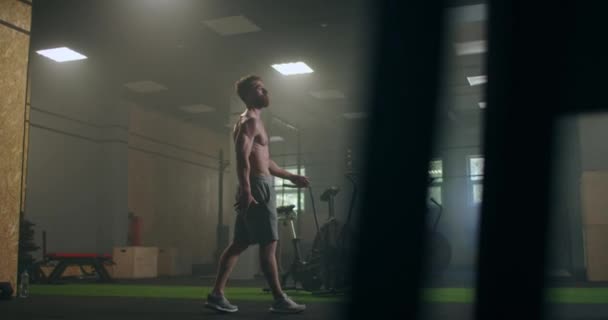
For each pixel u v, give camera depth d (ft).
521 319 6.22
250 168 10.25
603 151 28.45
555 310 6.68
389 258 15.99
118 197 38.52
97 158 38.75
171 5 23.44
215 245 50.34
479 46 26.55
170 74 33.24
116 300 14.89
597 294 16.76
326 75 32.12
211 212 50.08
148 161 42.37
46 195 34.58
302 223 43.24
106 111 39.06
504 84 16.60
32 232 24.61
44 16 24.47
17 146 15.69
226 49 28.53
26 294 16.69
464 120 41.63
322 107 38.70
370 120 34.65
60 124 35.88
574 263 29.68
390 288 10.78
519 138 13.21
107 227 37.99
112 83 35.42
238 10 23.86
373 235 17.65
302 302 13.65
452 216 43.57
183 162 46.52
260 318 9.64
